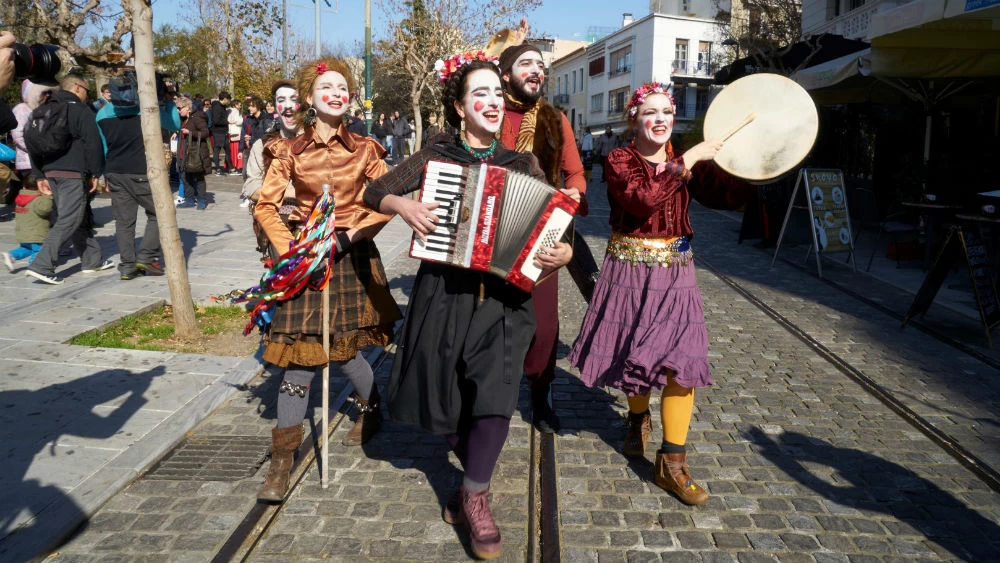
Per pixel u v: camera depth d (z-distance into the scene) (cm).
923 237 982
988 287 604
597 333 357
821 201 902
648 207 323
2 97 235
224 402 443
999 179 1003
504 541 300
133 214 729
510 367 282
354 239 336
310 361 321
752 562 287
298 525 310
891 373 516
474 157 294
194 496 331
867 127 1390
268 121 1692
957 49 884
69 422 396
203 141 1362
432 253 273
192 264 827
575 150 391
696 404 457
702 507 330
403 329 303
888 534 308
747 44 2247
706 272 903
